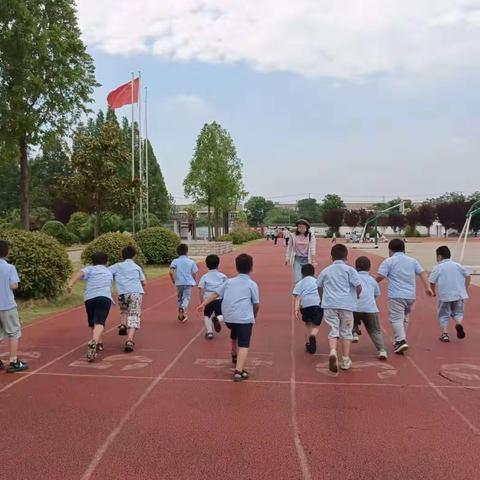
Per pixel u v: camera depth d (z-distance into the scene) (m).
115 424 4.87
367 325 7.36
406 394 5.75
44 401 5.51
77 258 30.86
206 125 47.91
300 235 10.31
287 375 6.49
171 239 24.05
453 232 89.69
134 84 31.56
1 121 19.83
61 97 21.03
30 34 19.47
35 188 64.81
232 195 49.62
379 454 4.25
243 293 6.36
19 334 6.69
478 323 10.09
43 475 3.90
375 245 49.16
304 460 4.14
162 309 12.12
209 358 7.35
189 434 4.64
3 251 6.64
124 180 27.59
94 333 7.19
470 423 4.91
